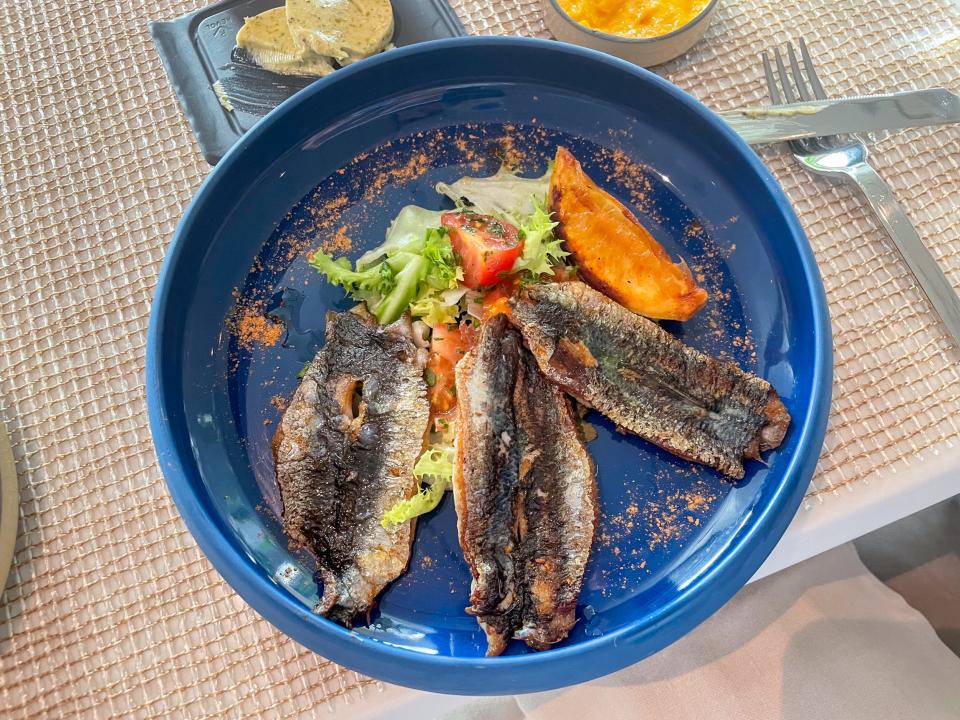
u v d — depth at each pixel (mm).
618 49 338
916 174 336
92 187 350
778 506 268
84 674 279
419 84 335
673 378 293
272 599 260
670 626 259
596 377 292
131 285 334
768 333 307
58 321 329
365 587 275
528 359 297
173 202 346
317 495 285
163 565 292
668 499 292
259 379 310
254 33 351
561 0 351
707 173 325
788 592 378
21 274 337
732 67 361
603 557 285
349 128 335
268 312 318
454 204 332
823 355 285
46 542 295
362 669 255
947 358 308
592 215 313
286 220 329
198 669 279
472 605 271
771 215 310
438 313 311
